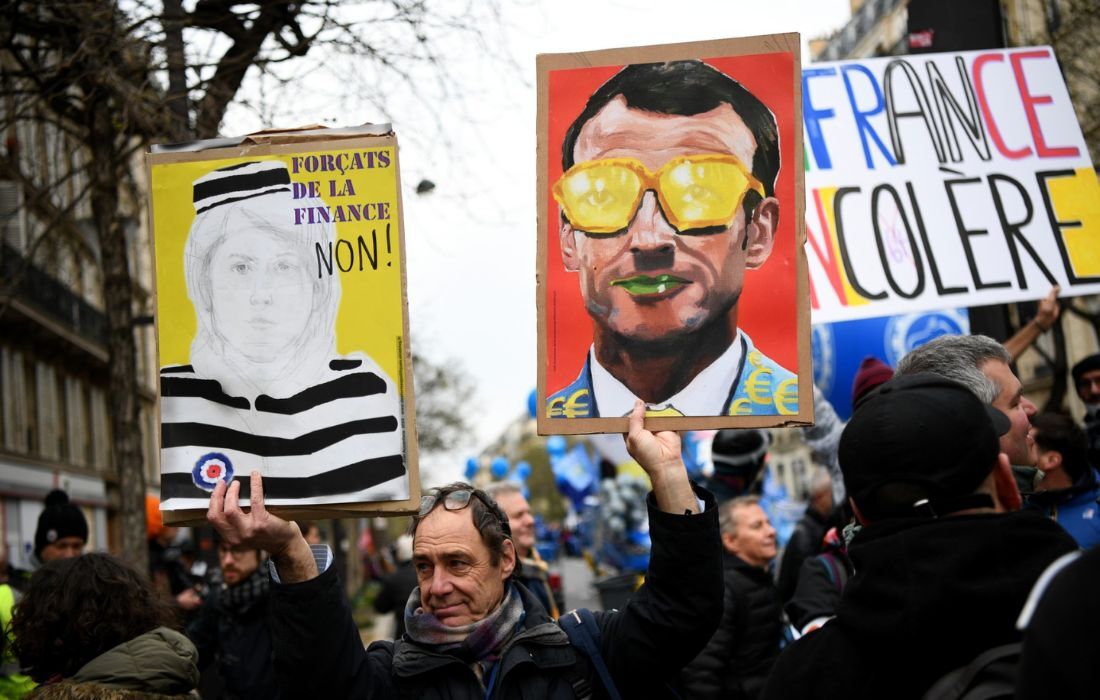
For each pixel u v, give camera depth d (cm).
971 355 297
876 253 477
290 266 298
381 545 3950
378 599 729
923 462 210
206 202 301
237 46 829
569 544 5288
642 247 298
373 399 293
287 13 827
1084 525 402
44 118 844
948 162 485
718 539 277
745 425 291
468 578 282
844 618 212
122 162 824
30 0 741
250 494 292
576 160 303
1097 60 1342
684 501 279
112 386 770
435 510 289
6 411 2338
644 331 296
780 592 565
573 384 297
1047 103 488
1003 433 250
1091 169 482
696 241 297
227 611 488
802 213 295
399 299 296
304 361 295
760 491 654
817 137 489
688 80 301
